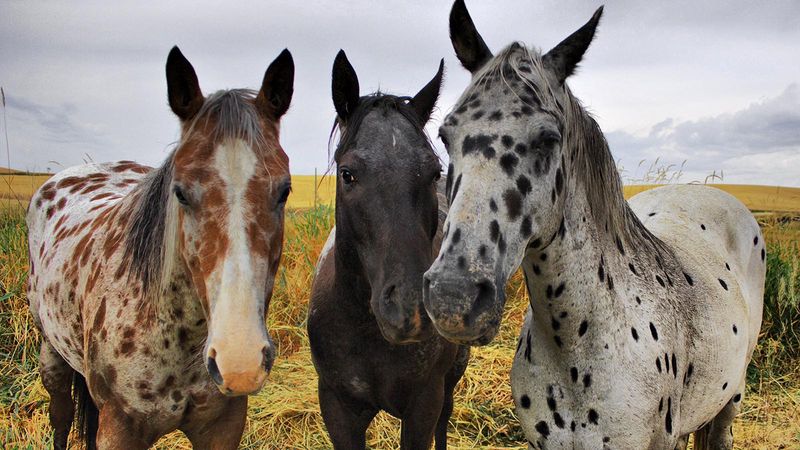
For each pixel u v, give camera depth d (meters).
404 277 2.24
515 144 1.73
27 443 3.20
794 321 4.82
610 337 2.04
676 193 3.29
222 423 2.51
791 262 4.99
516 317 5.31
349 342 2.67
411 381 2.71
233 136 1.89
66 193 3.47
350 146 2.49
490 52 2.11
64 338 2.85
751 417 4.03
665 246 2.60
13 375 4.34
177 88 2.08
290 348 4.86
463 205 1.69
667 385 2.12
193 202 1.88
